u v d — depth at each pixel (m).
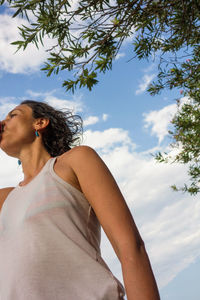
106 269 1.17
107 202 1.19
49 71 2.71
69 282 1.13
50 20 2.37
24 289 1.12
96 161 1.30
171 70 3.55
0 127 1.63
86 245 1.21
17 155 1.65
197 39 3.03
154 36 2.95
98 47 2.73
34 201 1.27
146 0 2.64
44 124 1.70
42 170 1.37
